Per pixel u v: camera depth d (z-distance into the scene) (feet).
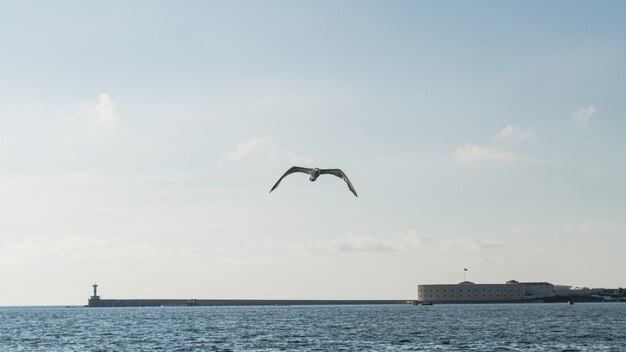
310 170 122.42
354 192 120.78
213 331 596.29
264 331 586.86
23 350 427.33
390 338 487.61
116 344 461.78
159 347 432.66
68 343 476.13
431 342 450.71
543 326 616.80
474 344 433.48
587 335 497.46
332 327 642.63
